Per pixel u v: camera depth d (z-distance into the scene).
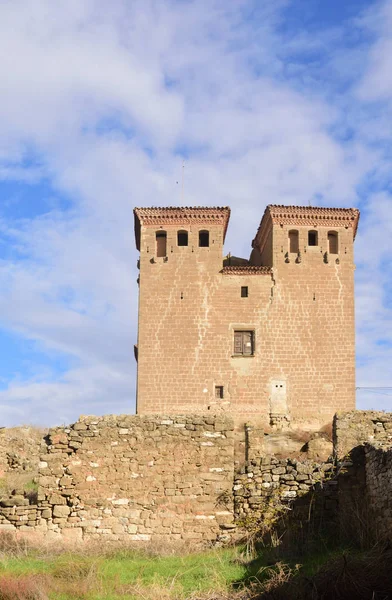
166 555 26.33
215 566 24.02
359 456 28.14
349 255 59.94
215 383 57.56
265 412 57.00
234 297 59.06
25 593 20.62
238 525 28.09
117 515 28.47
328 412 57.16
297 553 25.08
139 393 57.47
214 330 58.50
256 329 58.50
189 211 60.12
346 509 27.36
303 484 28.28
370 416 28.84
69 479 28.81
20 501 28.69
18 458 41.34
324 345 58.38
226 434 29.22
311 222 60.16
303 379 57.75
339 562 20.64
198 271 59.50
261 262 65.00
